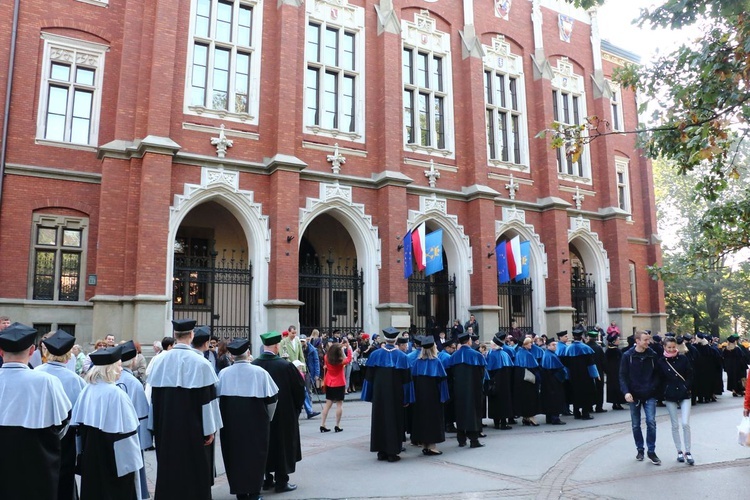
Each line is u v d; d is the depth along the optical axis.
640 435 9.11
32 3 17.31
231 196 18.31
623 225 27.16
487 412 12.71
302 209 19.27
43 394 4.72
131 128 17.42
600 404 14.88
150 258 16.33
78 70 17.95
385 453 9.17
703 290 35.44
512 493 7.27
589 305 26.83
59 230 17.17
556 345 14.41
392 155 21.00
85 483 5.14
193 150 17.92
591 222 26.81
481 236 22.47
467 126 23.45
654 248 29.09
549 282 24.52
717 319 37.06
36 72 17.22
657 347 13.78
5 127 16.47
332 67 20.91
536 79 25.72
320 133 20.27
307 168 19.78
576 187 26.53
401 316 20.14
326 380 12.11
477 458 9.38
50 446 4.77
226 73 19.09
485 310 22.00
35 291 16.75
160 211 16.64
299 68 20.03
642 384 8.95
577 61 27.58
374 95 21.53
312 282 22.78
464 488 7.52
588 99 27.73
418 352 10.97
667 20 9.02
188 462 5.94
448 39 23.67
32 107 17.06
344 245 23.84
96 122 17.83
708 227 11.99
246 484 6.64
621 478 7.98
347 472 8.47
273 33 19.77
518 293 24.44
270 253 18.52
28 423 4.60
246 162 18.52
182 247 21.16
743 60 9.21
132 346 6.65
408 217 21.39
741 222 11.74
